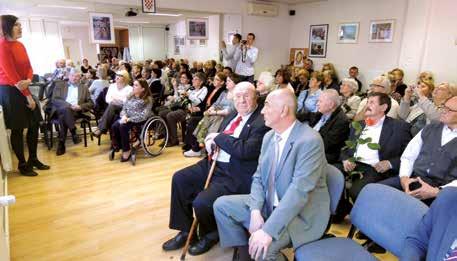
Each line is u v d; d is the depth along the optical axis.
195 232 2.08
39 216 2.49
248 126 2.01
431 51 4.94
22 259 1.97
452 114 1.83
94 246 2.12
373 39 5.83
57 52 9.77
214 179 2.08
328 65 6.22
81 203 2.72
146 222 2.44
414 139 2.11
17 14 8.33
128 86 4.26
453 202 1.11
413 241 1.22
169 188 3.06
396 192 1.40
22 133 3.21
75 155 3.97
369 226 1.44
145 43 12.35
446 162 1.89
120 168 3.56
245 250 1.74
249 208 1.70
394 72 4.96
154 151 4.15
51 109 4.07
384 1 5.57
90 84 5.56
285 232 1.44
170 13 7.79
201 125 3.59
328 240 1.50
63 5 6.52
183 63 7.32
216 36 7.69
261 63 7.26
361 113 3.14
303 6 7.11
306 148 1.48
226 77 4.07
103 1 5.41
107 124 4.10
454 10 4.60
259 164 1.72
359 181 2.25
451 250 1.06
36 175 3.29
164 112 4.52
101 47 12.59
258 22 6.98
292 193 1.44
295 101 1.56
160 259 2.01
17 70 3.00
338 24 6.43
